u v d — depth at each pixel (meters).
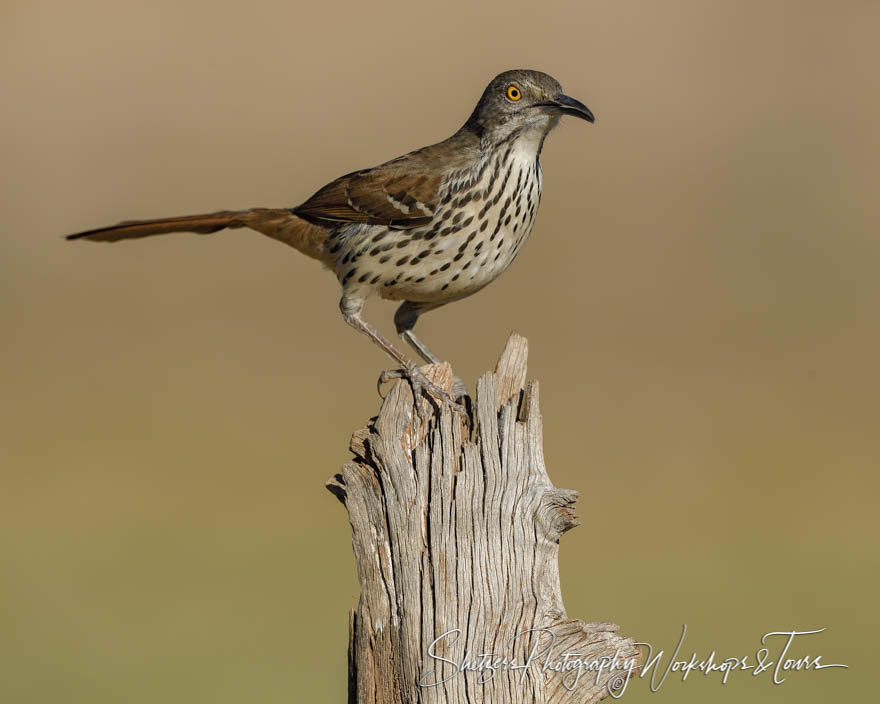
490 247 10.82
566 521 7.82
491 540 7.77
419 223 10.66
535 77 10.81
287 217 11.17
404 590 7.80
